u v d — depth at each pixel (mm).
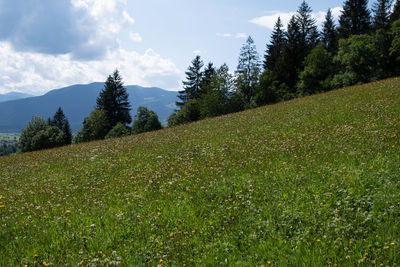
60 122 104812
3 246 5523
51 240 5672
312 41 71812
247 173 8477
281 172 7973
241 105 59594
